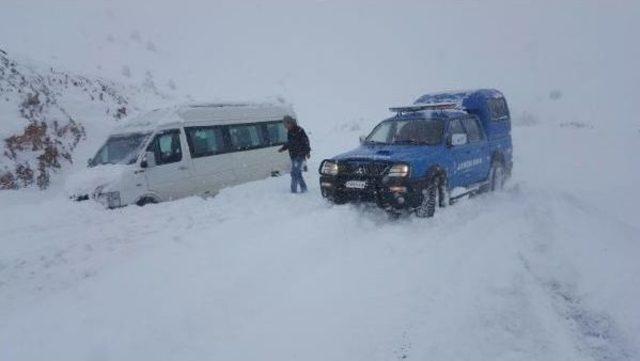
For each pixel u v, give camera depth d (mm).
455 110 10016
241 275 5664
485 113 10742
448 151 8891
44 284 6066
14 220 8461
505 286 5414
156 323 4656
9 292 5863
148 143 9859
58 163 13656
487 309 4945
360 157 8289
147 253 6676
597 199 10242
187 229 7914
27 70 16766
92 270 6410
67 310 5074
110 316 4867
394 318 4723
